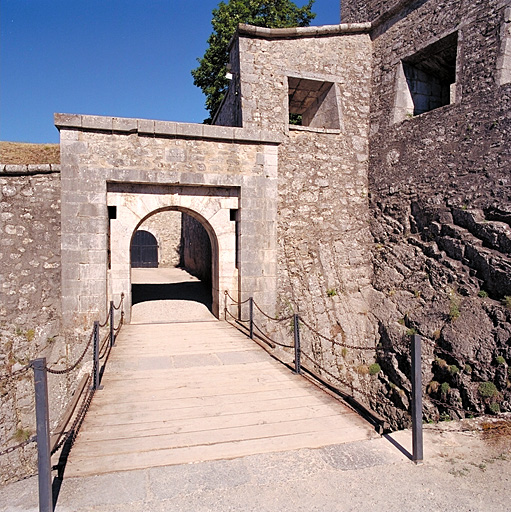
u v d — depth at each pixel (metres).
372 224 10.62
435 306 8.20
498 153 7.76
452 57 9.83
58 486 3.29
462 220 8.27
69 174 8.27
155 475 3.45
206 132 9.02
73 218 8.28
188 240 18.42
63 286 8.23
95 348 5.49
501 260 7.24
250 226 9.44
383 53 10.70
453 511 2.99
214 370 6.26
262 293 9.52
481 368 6.85
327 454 3.80
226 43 16.98
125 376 5.98
